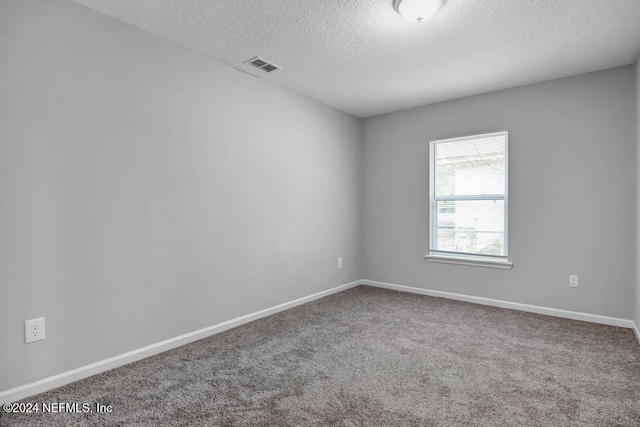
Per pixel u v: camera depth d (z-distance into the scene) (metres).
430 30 2.38
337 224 4.28
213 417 1.72
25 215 1.88
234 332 2.91
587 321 3.15
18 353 1.86
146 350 2.41
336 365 2.29
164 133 2.52
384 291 4.33
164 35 2.47
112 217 2.24
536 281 3.41
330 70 3.09
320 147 4.00
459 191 3.92
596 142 3.09
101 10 2.15
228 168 2.97
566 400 1.85
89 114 2.12
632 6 2.09
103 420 1.69
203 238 2.79
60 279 2.01
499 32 2.41
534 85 3.39
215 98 2.87
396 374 2.16
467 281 3.85
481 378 2.11
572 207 3.21
